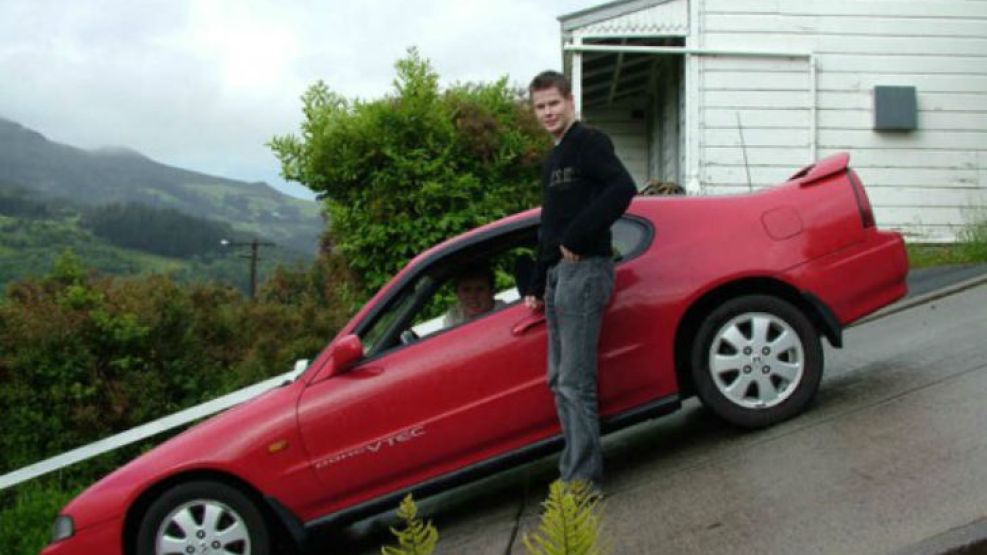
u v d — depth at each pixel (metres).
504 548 5.01
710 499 4.89
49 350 8.84
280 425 5.52
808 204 5.85
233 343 10.03
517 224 5.84
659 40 14.03
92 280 10.23
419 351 5.60
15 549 7.14
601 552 2.82
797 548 4.16
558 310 5.09
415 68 9.65
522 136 9.62
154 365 9.29
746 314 5.64
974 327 7.59
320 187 9.71
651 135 18.30
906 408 5.64
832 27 13.02
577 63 13.45
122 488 5.48
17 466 8.49
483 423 5.50
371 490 5.56
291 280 12.61
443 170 9.30
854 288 5.77
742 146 12.79
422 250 9.23
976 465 4.62
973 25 12.95
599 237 5.04
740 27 13.12
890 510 4.32
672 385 5.62
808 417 5.74
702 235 5.76
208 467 5.46
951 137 12.97
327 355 5.70
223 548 5.46
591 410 5.11
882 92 12.88
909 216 12.95
